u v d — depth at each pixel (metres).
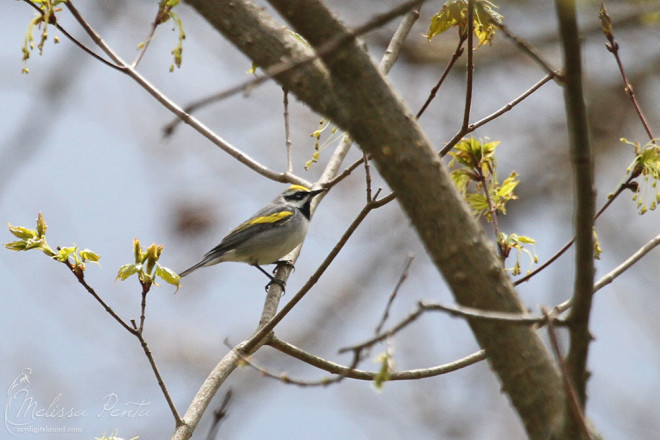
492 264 4.71
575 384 4.48
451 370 8.13
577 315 4.41
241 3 4.97
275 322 8.20
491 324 4.66
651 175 7.94
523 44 4.72
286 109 11.13
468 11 7.57
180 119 4.59
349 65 4.57
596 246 7.80
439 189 4.67
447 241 4.68
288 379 5.34
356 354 4.46
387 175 4.74
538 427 4.57
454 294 4.75
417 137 4.68
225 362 8.19
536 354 4.64
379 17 4.10
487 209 8.59
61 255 7.41
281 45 4.90
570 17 4.09
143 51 10.16
